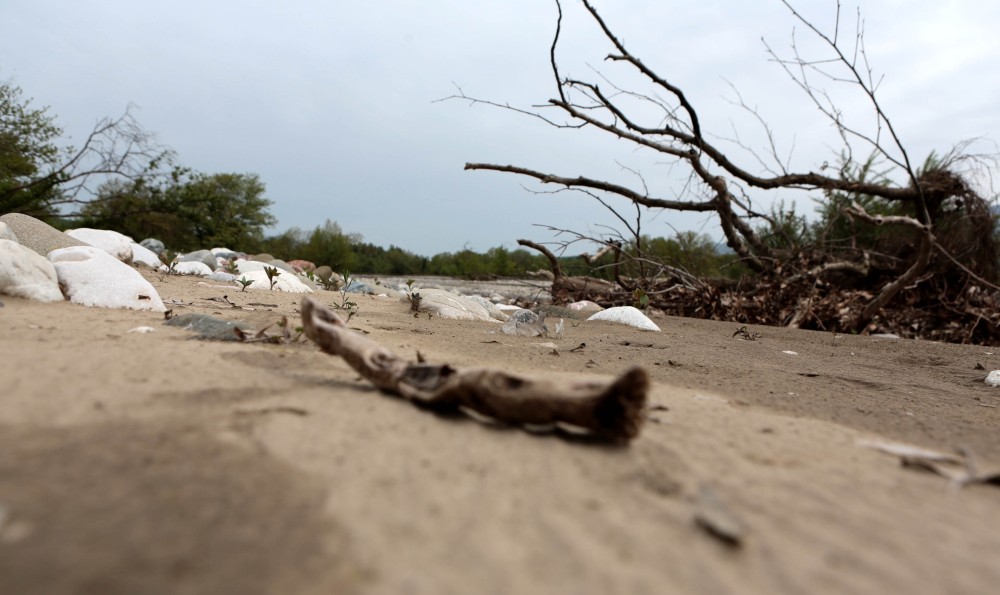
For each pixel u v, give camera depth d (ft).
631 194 35.47
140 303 15.26
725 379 13.25
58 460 5.15
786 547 4.86
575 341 18.37
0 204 52.16
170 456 5.45
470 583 4.02
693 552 4.65
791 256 37.60
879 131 27.89
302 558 4.11
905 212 40.50
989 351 24.45
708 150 33.30
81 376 7.61
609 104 31.24
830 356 21.15
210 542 4.19
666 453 6.65
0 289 14.06
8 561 3.77
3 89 51.96
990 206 36.04
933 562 4.82
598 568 4.33
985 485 6.64
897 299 37.14
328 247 94.27
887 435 9.01
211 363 9.13
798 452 7.30
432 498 5.15
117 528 4.25
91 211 60.54
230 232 78.43
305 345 11.57
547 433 6.89
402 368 7.97
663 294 38.70
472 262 95.55
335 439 6.25
